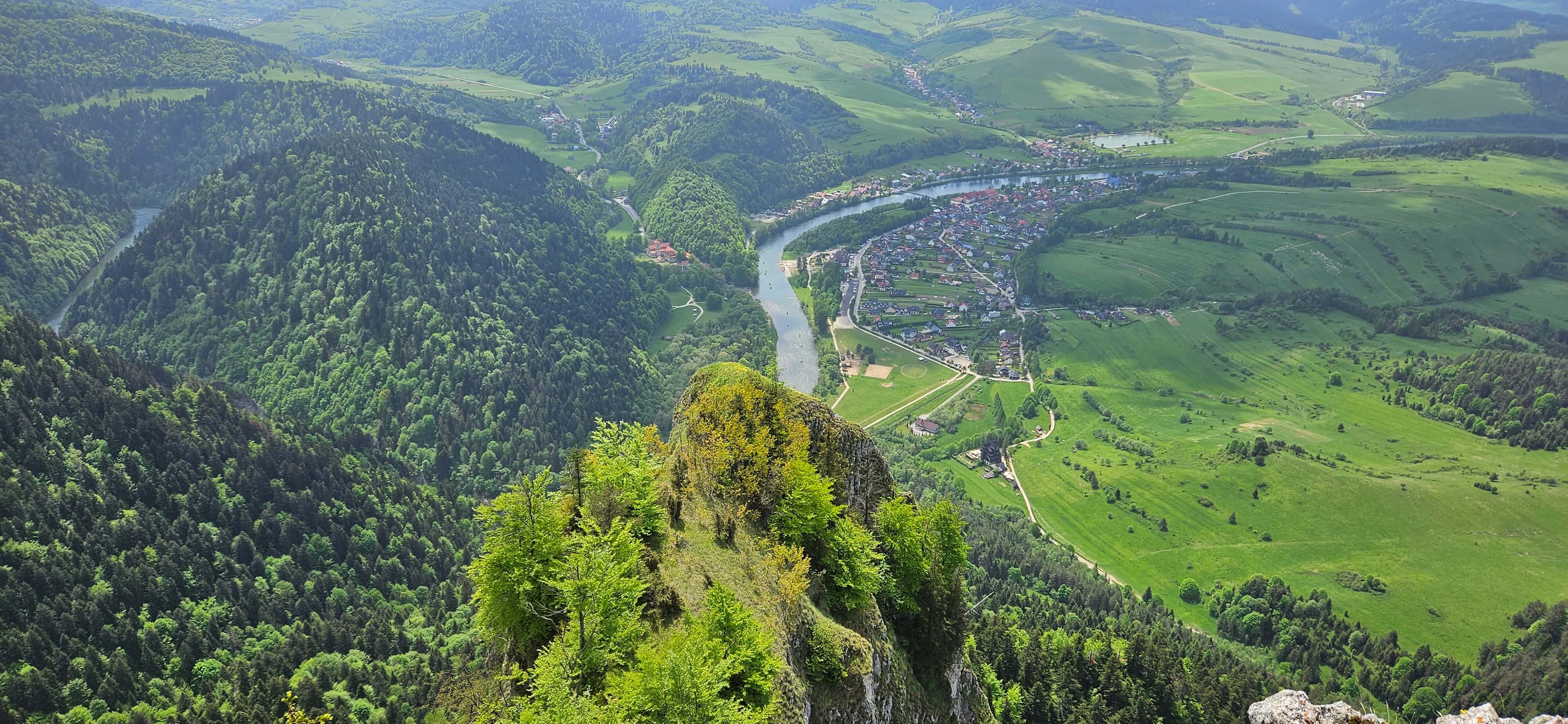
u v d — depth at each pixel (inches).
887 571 4407.0
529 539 3048.7
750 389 4842.5
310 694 6161.4
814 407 5007.4
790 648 3255.4
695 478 4252.0
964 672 4603.8
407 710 6274.6
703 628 2906.0
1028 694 6200.8
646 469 3961.6
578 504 3545.8
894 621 4402.1
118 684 6333.7
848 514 4837.6
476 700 3378.4
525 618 3029.0
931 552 4552.2
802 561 3595.0
